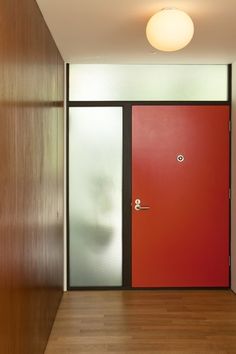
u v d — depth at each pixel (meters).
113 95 4.36
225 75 4.36
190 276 4.39
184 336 3.15
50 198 3.21
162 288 4.39
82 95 4.35
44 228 2.90
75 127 4.36
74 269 4.38
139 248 4.38
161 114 4.37
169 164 4.39
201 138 4.38
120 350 2.91
